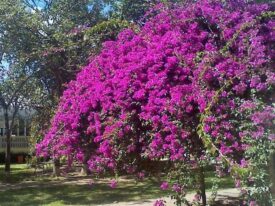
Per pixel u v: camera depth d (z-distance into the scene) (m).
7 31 14.55
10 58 15.43
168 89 5.97
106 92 6.45
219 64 5.68
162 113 5.79
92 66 7.13
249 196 4.79
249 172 4.76
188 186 5.89
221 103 5.43
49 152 7.19
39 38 14.85
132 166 6.27
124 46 6.79
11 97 18.05
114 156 6.16
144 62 6.23
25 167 25.81
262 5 6.45
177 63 6.05
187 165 5.62
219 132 5.25
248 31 6.04
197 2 6.65
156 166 6.59
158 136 5.71
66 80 15.97
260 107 5.21
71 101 7.03
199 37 6.28
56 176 17.83
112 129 6.06
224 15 6.32
